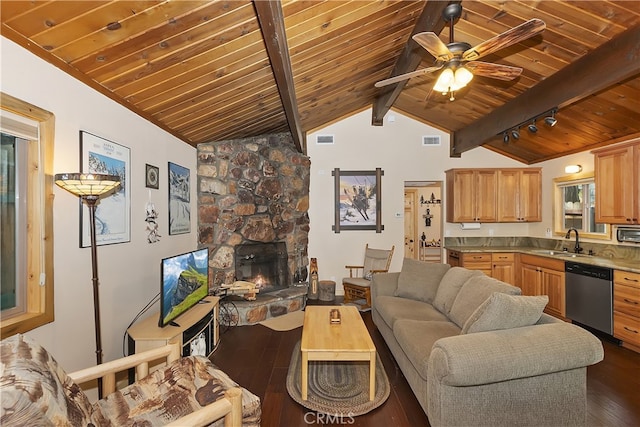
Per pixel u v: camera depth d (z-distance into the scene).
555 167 5.22
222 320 4.08
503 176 5.53
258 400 1.73
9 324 1.67
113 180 1.92
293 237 5.43
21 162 1.83
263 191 5.05
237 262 4.73
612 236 4.19
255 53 2.59
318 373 2.83
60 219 2.02
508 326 2.00
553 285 4.29
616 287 3.37
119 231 2.64
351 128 5.85
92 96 2.31
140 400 1.65
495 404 1.86
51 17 1.69
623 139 3.96
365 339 2.53
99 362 2.04
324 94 4.15
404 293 3.69
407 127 5.88
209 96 3.08
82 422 1.28
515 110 4.03
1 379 1.07
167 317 2.68
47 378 1.21
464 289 2.86
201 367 1.89
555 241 5.18
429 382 1.96
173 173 3.68
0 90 1.62
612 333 3.40
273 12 1.74
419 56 3.38
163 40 2.09
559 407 1.92
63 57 2.00
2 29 1.63
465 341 1.83
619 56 2.57
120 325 2.67
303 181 5.63
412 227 8.31
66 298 2.06
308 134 5.85
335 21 2.58
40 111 1.84
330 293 5.40
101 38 1.92
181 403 1.63
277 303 4.46
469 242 5.88
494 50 2.35
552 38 2.84
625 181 3.61
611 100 3.40
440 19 2.71
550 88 3.38
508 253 5.12
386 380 2.71
